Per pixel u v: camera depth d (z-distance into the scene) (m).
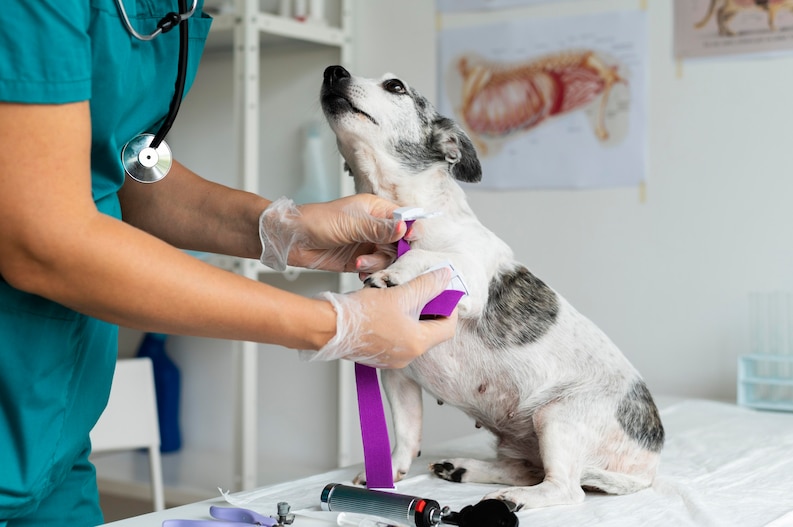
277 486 1.15
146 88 0.97
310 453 2.59
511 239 2.31
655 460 1.22
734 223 2.02
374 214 1.12
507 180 2.30
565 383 1.21
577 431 1.17
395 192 1.29
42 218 0.72
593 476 1.15
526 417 1.23
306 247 1.19
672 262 2.10
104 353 1.03
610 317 2.18
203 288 0.79
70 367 0.93
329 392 2.55
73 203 0.74
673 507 1.07
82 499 1.06
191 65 1.06
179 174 1.21
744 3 1.98
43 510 1.00
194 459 2.61
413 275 1.08
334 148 2.49
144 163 0.98
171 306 0.78
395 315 0.92
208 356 2.68
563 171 2.22
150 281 0.76
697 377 2.08
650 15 2.10
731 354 2.03
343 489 0.97
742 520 0.99
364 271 1.18
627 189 2.15
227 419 2.65
